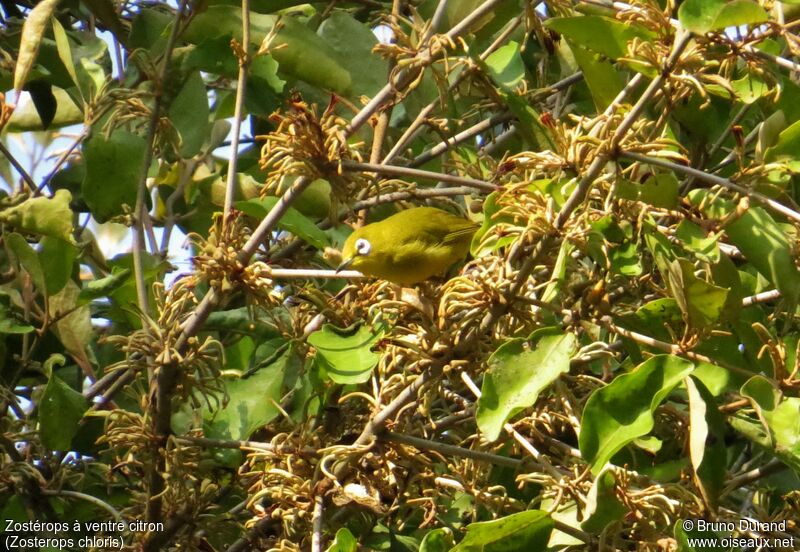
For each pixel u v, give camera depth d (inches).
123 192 371.2
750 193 275.4
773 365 300.2
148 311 332.2
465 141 423.2
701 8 259.4
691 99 354.6
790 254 299.1
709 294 278.4
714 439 287.4
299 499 296.4
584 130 323.3
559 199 293.9
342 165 306.8
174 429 348.2
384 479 298.4
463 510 375.2
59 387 336.5
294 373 370.3
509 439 315.9
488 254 301.1
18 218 343.3
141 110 373.4
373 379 311.3
